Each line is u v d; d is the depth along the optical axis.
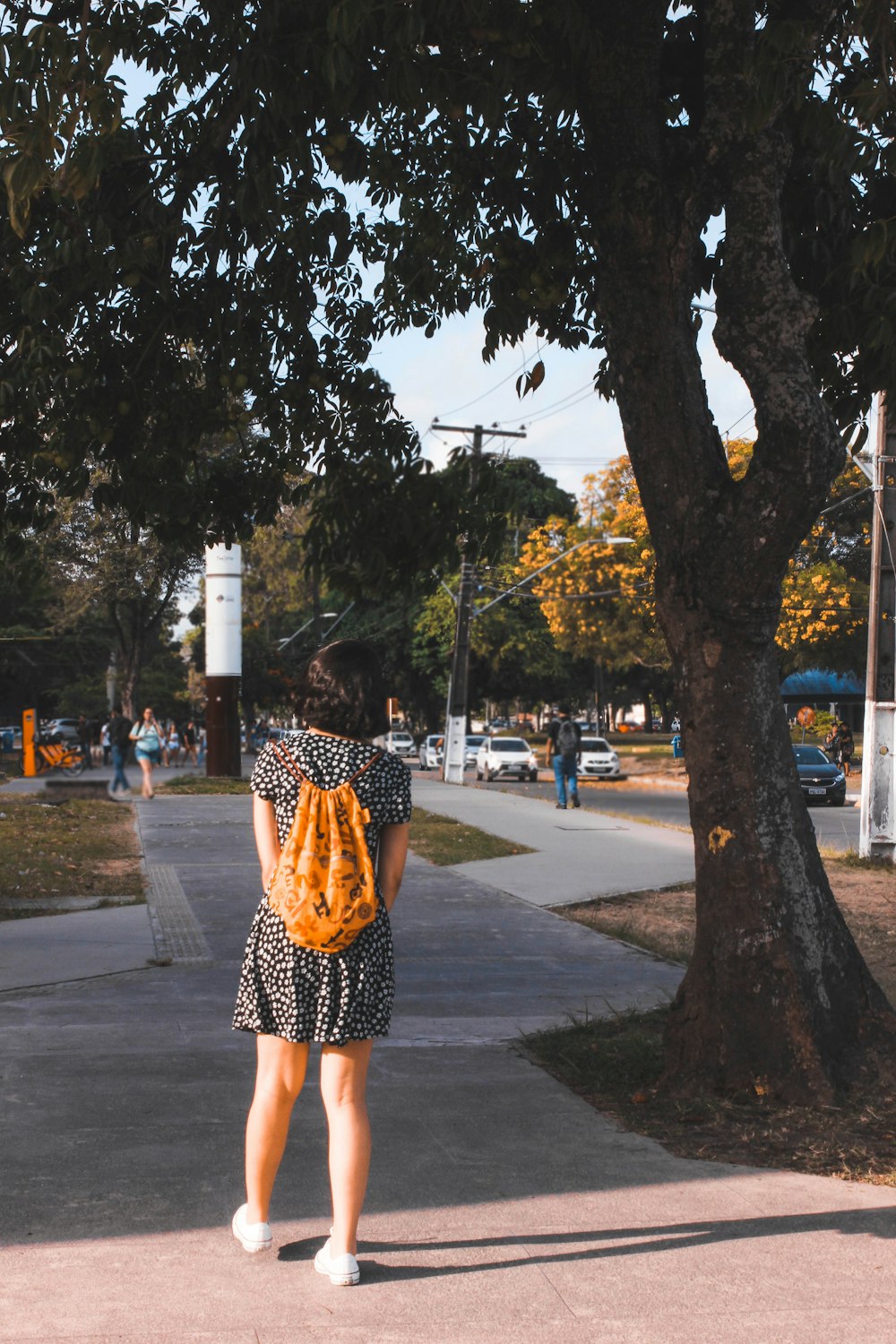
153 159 7.48
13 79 5.48
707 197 5.60
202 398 8.66
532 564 46.84
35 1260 3.61
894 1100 5.31
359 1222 3.96
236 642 31.48
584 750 44.91
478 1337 3.20
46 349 7.50
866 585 39.44
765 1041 5.47
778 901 5.55
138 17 7.16
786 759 5.70
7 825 18.75
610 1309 3.37
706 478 5.69
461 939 10.52
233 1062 6.03
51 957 9.14
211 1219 3.94
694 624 5.68
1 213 7.38
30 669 64.75
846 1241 3.86
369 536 8.77
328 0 5.60
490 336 7.98
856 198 6.91
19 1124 4.92
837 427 5.38
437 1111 5.27
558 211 7.61
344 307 8.94
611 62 5.64
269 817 3.71
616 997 8.11
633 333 5.77
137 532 8.98
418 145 8.16
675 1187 4.34
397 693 66.75
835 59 6.77
